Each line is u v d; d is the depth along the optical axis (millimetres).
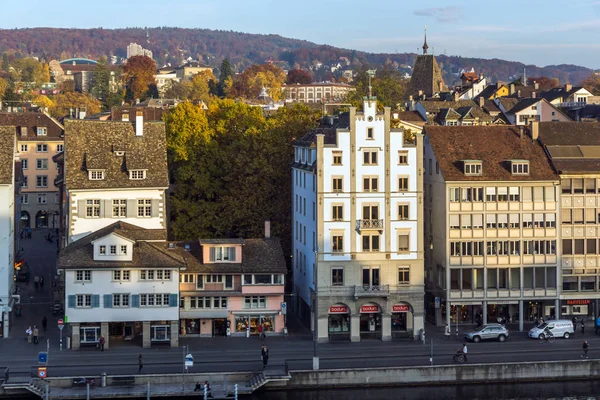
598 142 133875
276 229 142125
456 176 125750
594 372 109125
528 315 130000
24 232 196500
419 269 122000
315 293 120938
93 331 116625
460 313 128500
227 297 122000
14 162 134625
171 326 116625
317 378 104188
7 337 119625
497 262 126688
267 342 119562
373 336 123125
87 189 126500
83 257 115812
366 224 120688
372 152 121000
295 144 135750
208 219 144000
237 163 143875
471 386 107188
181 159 148250
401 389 105625
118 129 133125
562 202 128375
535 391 107250
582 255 129000
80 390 99688
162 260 116312
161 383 101750
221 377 103125
